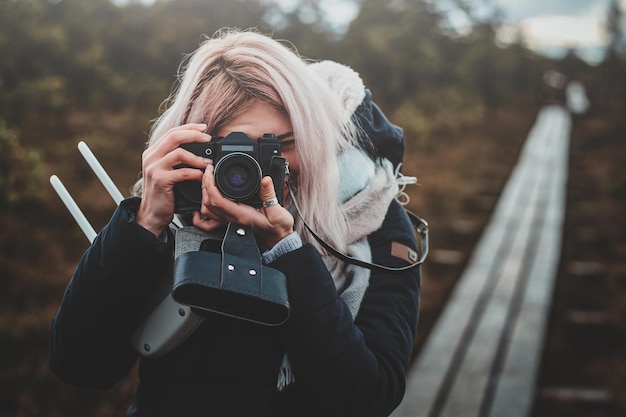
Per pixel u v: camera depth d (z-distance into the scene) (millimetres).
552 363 4652
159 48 12547
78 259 5660
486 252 7434
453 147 17141
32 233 5887
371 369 1172
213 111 1198
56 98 9828
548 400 4059
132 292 1165
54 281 5082
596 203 11273
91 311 1165
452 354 4391
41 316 4504
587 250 8188
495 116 26250
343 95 1329
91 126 9867
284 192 1250
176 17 13000
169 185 1140
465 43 28453
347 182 1279
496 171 14016
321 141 1201
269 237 1158
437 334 4781
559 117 30688
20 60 10039
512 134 21969
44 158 8203
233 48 1237
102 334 1190
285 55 1229
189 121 1229
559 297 6223
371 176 1305
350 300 1255
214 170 1119
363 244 1310
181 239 1155
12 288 4871
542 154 17469
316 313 1144
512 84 35219
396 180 1363
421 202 9688
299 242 1174
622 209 10609
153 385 1230
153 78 12297
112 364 1252
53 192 6887
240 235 1116
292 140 1215
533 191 11898
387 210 1378
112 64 12375
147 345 1207
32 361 3949
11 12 10312
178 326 1174
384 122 1377
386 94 19578
